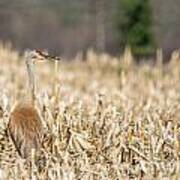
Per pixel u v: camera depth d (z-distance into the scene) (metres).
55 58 22.66
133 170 20.45
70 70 56.47
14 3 111.31
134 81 45.41
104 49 96.94
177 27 98.38
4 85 38.88
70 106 24.25
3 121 22.28
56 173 19.80
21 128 20.80
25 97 21.64
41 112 23.14
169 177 19.78
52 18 107.88
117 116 23.58
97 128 22.98
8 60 55.09
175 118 24.88
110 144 21.97
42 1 112.12
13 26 106.81
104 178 19.62
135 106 29.95
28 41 102.94
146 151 21.72
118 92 36.34
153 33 88.44
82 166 20.33
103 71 57.59
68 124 22.70
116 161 20.84
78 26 105.31
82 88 46.12
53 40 102.94
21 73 47.78
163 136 22.23
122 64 55.94
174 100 36.09
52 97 25.28
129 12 88.12
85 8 108.19
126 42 88.31
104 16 102.94
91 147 21.70
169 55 88.81
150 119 23.89
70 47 100.12
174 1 101.06
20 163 19.91
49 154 20.80
